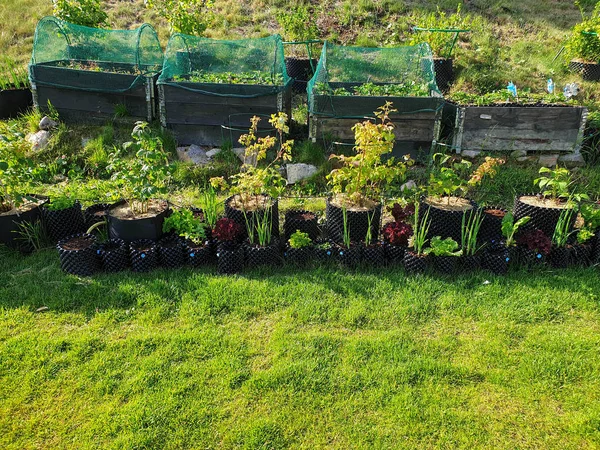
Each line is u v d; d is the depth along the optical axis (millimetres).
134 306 4242
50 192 5652
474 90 8273
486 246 5133
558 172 5348
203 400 3293
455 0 11070
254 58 7484
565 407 3297
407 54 7453
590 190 6285
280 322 4059
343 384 3430
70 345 3768
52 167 6934
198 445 2998
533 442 3049
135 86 7309
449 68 8469
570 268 4902
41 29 7727
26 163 5160
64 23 7828
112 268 4793
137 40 7555
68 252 4633
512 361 3658
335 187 5258
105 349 3742
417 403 3295
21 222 5121
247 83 6977
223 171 6773
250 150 5363
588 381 3500
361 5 10727
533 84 8336
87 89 7391
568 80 8438
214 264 4957
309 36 9328
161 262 4871
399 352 3717
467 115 6562
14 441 3020
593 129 6809
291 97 8148
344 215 4871
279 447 3000
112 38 8031
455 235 5168
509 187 6348
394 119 6598
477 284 4598
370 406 3271
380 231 5340
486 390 3424
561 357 3689
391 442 3035
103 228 5453
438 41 8758
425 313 4188
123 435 3045
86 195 6117
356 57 7559
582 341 3848
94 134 7461
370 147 4922
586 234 4941
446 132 7055
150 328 3982
